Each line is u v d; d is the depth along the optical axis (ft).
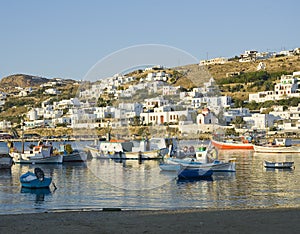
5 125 606.14
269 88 581.94
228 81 640.58
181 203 86.94
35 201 93.20
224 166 147.13
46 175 147.84
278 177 136.15
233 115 442.50
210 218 55.01
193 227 49.47
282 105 497.87
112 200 89.66
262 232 46.11
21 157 198.49
